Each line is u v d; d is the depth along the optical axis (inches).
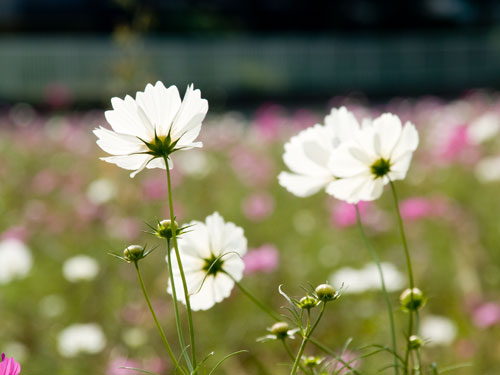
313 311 83.3
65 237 115.6
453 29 928.9
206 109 44.2
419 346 45.2
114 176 123.1
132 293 90.4
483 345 75.1
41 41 569.3
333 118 49.8
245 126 299.7
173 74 604.4
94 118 306.5
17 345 79.9
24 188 164.4
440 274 99.4
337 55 653.9
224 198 146.9
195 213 134.2
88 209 120.0
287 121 287.1
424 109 291.1
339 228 116.2
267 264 87.8
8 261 94.6
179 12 754.8
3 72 567.8
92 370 73.5
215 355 74.2
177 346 77.7
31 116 340.2
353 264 106.8
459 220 116.2
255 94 593.6
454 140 160.7
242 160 174.1
